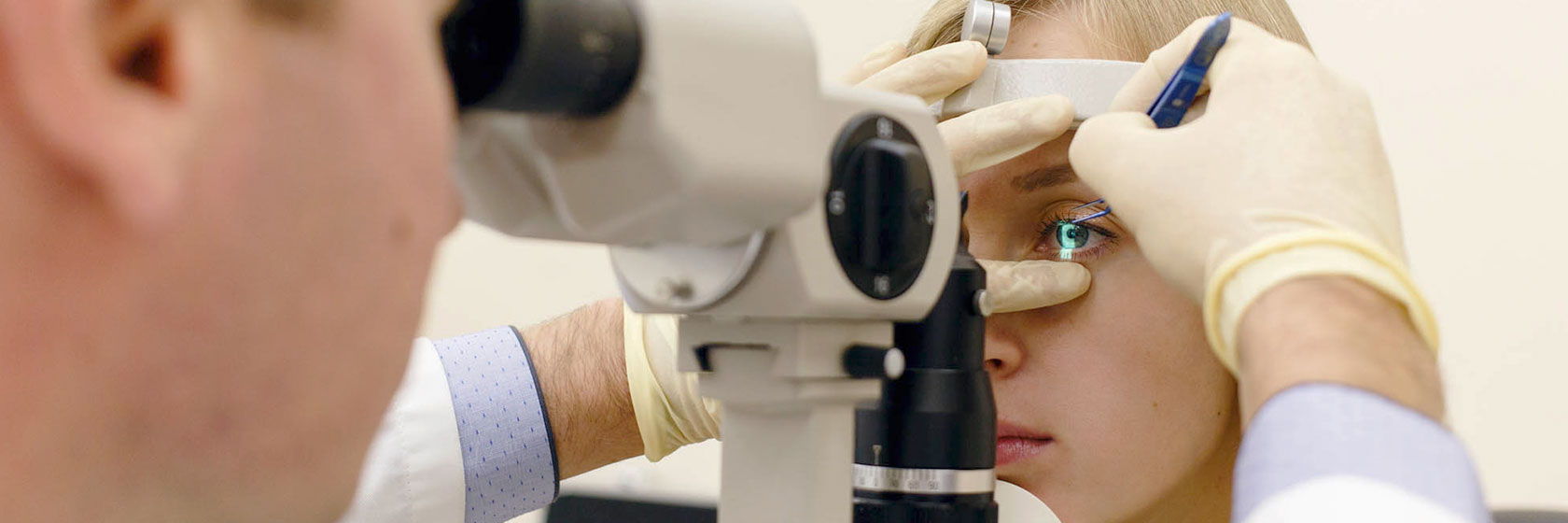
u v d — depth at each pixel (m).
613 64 0.38
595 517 1.40
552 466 1.01
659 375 0.94
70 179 0.24
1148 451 0.87
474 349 1.02
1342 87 0.61
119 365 0.25
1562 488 1.52
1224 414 0.90
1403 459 0.41
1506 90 1.51
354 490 0.32
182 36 0.24
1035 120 0.76
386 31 0.27
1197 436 0.88
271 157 0.25
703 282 0.51
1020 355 0.87
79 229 0.24
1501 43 1.51
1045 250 0.90
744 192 0.41
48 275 0.24
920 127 0.54
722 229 0.43
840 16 1.76
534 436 1.00
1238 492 0.44
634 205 0.41
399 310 0.30
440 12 0.31
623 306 1.03
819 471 0.54
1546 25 1.48
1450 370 1.56
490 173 0.43
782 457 0.54
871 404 0.61
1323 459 0.42
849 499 0.55
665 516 1.37
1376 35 1.56
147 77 0.24
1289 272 0.51
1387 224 0.56
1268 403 0.46
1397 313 0.49
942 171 0.55
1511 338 1.54
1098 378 0.87
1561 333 1.51
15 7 0.22
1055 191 0.86
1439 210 1.55
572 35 0.37
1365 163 0.58
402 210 0.29
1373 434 0.42
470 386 1.00
